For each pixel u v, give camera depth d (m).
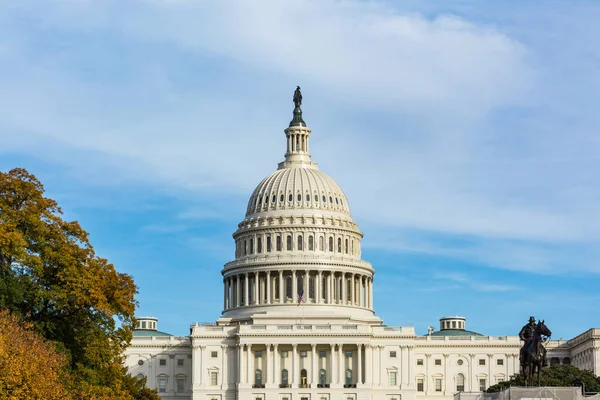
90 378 136.38
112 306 143.62
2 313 123.25
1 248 133.50
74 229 144.88
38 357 120.50
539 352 137.25
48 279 139.00
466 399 157.50
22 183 141.88
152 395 156.50
